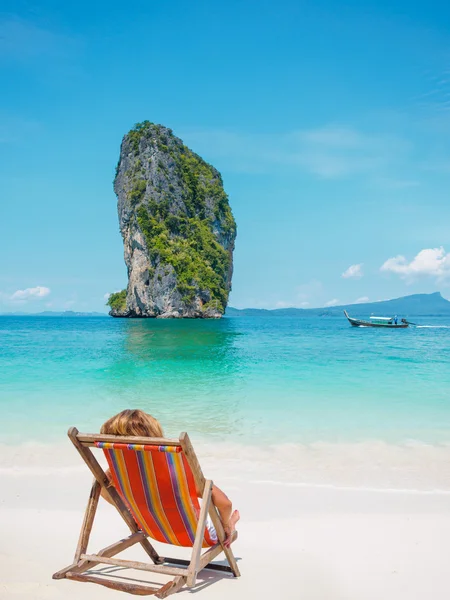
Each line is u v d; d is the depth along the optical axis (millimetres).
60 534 4086
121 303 132750
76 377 13625
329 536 4078
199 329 56031
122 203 130000
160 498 2887
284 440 7375
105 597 2863
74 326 68375
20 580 3104
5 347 24984
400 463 6312
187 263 119500
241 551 3760
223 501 3125
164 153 129125
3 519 4465
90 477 5770
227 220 141000
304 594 3004
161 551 3773
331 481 5652
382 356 19797
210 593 2990
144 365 16547
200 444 7191
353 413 9086
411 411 9234
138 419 2992
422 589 3098
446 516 4555
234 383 12602
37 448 6949
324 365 16562
